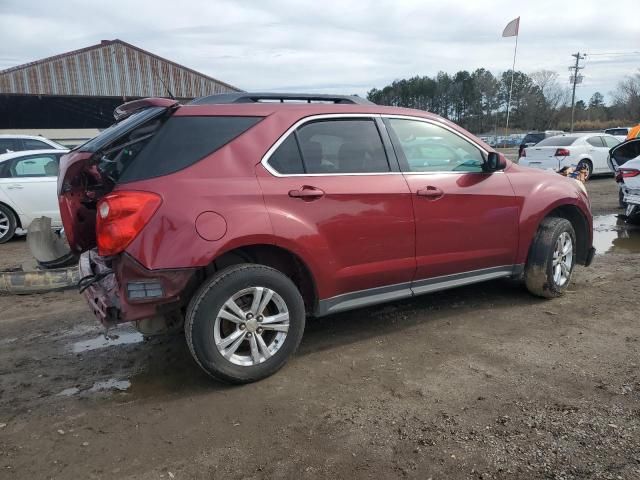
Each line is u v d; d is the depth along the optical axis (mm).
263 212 3246
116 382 3482
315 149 3582
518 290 5172
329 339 4086
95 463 2594
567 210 5133
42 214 8484
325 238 3502
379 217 3719
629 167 8609
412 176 3939
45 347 4129
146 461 2600
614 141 16484
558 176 5035
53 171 8633
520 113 70062
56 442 2785
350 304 3760
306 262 3443
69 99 28250
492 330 4156
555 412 2912
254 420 2943
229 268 3217
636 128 17109
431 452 2598
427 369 3506
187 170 3141
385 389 3252
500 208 4379
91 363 3803
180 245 3010
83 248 3936
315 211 3457
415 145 4070
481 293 5121
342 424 2873
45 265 4961
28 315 4906
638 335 3957
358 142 3781
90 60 29766
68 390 3387
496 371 3436
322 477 2443
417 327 4281
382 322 4418
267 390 3285
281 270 3631
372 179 3730
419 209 3912
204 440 2764
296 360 3717
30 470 2547
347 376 3447
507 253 4520
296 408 3061
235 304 3236
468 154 4363
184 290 3182
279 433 2809
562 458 2518
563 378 3305
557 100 69750
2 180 8211
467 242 4227
